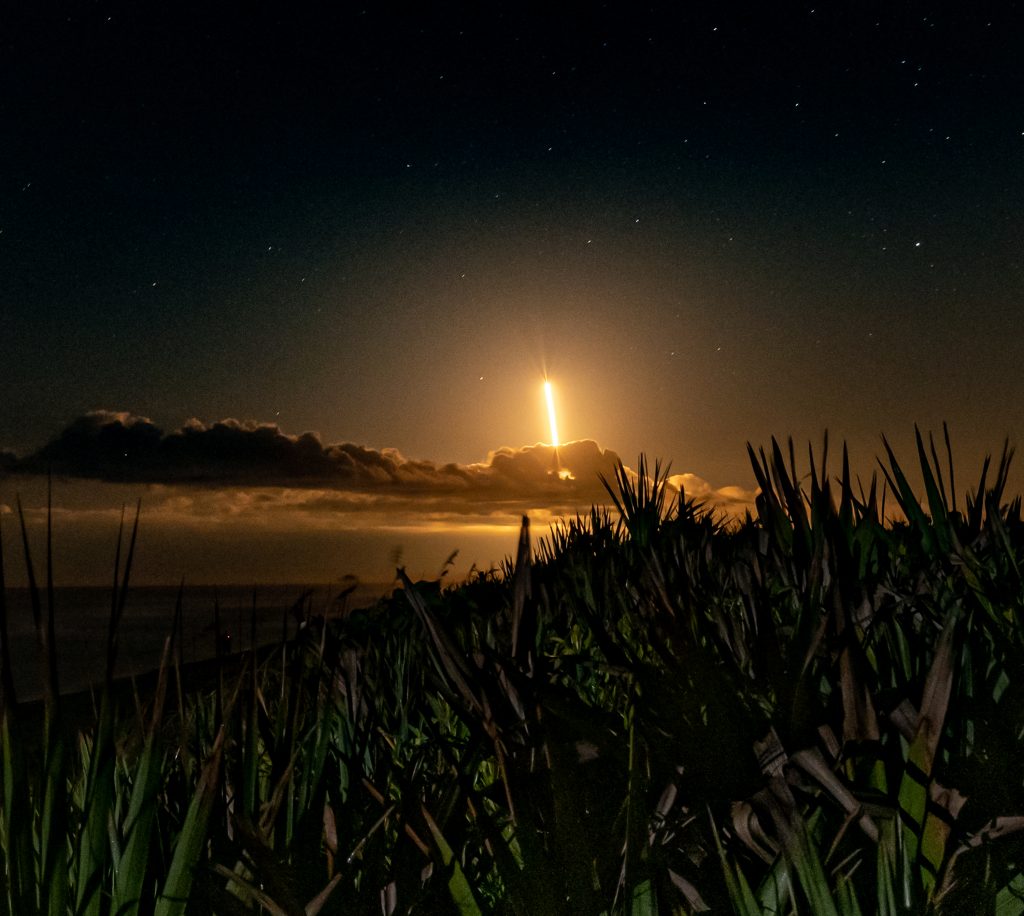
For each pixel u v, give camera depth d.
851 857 0.87
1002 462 1.70
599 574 2.16
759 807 0.87
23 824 0.72
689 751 0.97
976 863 0.88
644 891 0.82
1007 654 1.19
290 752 0.96
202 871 0.78
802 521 1.39
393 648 1.88
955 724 1.04
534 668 1.13
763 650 1.02
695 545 2.36
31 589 0.73
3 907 0.73
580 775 1.04
